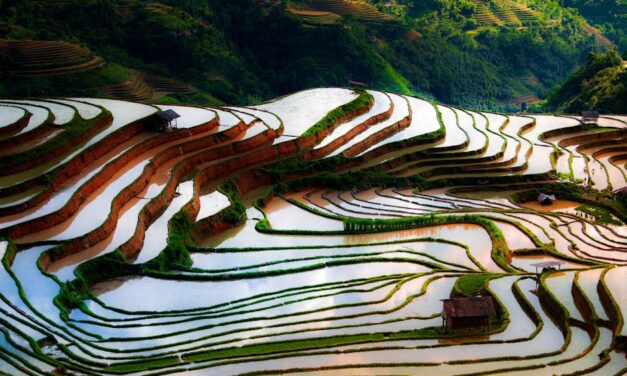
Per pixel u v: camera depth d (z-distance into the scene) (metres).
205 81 133.38
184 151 79.06
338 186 80.81
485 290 54.88
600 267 58.78
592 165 94.06
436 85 159.38
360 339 48.22
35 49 119.56
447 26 181.00
